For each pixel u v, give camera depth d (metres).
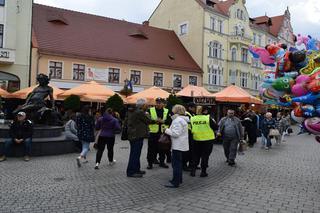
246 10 47.28
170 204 6.71
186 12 44.22
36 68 29.64
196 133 9.44
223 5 46.38
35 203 6.57
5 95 23.11
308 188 8.40
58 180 8.52
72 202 6.69
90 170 9.88
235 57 45.47
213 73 43.19
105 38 36.47
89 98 21.52
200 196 7.36
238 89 20.64
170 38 43.91
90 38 35.09
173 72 38.75
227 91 20.44
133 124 9.13
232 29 45.34
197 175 9.69
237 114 20.30
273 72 8.90
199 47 42.28
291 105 8.49
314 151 16.22
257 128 18.33
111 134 10.28
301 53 8.17
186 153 10.16
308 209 6.66
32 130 11.56
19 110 14.03
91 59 32.66
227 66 44.97
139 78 36.00
